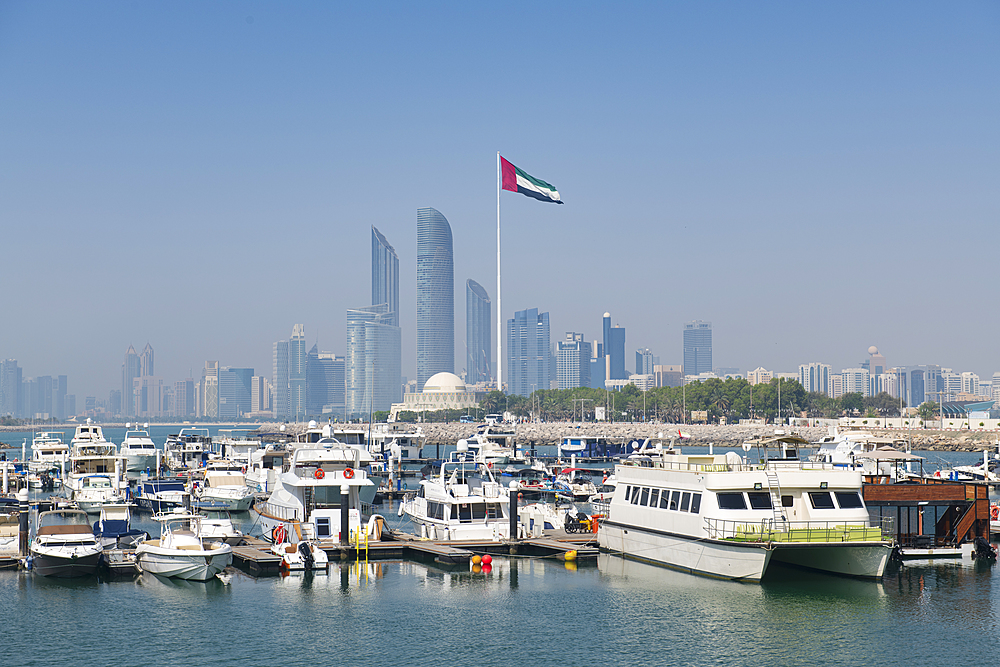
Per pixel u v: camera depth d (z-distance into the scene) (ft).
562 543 246.68
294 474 253.85
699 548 204.74
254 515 336.70
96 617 179.83
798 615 179.11
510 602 191.83
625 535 232.32
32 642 164.55
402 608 187.73
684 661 155.63
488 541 248.52
